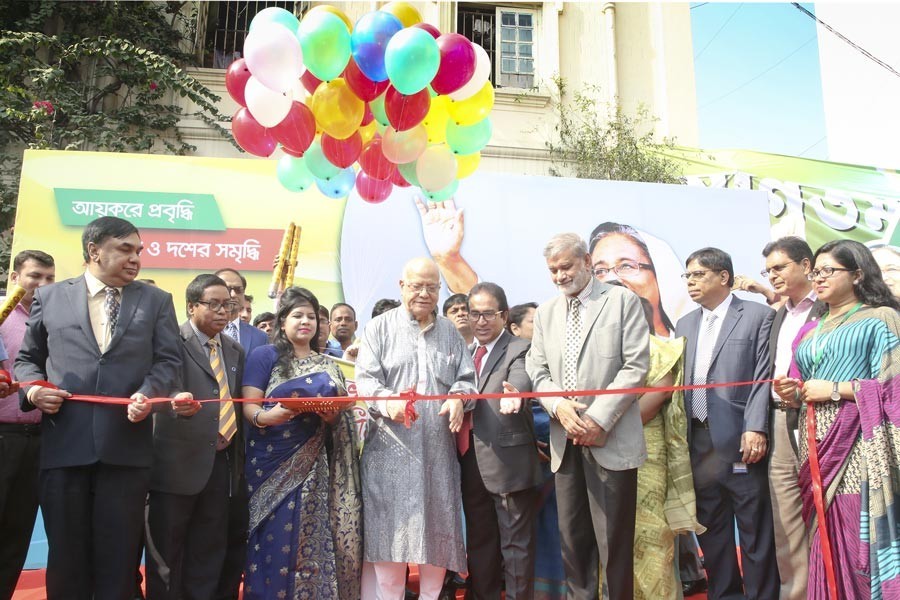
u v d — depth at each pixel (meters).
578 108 9.00
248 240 5.54
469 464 3.51
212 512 3.30
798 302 3.66
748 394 3.59
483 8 9.34
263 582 3.17
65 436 2.82
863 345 3.05
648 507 3.38
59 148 7.53
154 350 3.07
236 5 8.91
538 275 5.68
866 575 2.88
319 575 3.21
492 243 5.68
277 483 3.28
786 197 7.93
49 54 8.02
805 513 3.17
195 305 3.47
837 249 3.23
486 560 3.45
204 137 8.18
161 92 7.95
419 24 3.50
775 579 3.43
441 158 3.60
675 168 8.38
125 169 5.51
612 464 3.12
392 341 3.54
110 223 3.07
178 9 8.51
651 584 3.29
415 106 3.20
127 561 2.82
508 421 3.40
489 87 3.56
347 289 5.56
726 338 3.70
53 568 2.75
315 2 8.88
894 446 2.89
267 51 3.03
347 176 3.91
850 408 3.01
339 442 3.45
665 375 3.51
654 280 5.75
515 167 8.66
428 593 3.32
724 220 5.92
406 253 5.66
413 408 3.15
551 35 9.15
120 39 7.67
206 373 3.37
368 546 3.26
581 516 3.25
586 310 3.36
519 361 3.64
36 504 3.44
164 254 5.46
